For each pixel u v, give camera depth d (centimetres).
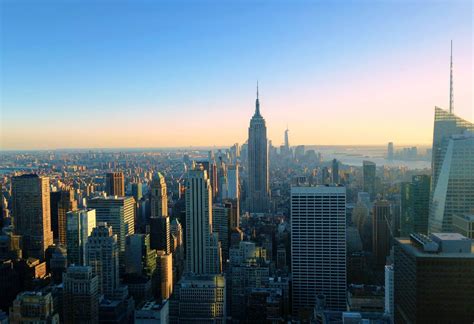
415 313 18750
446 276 18412
